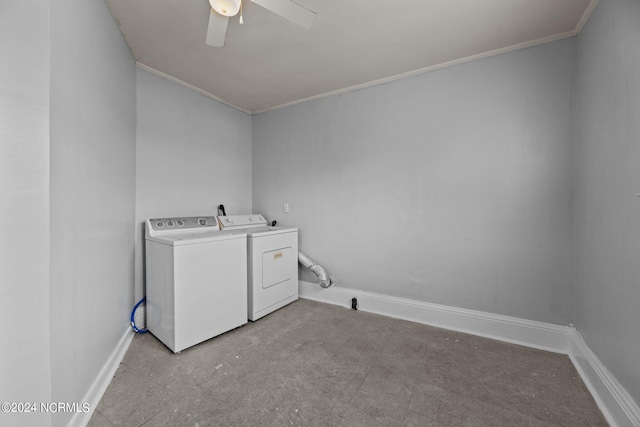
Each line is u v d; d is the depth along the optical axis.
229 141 3.04
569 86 1.77
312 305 2.74
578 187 1.72
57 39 1.00
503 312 2.02
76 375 1.15
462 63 2.12
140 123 2.19
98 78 1.41
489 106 2.03
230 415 1.27
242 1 1.48
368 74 2.37
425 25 1.71
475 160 2.08
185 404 1.34
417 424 1.23
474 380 1.54
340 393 1.43
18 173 0.92
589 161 1.56
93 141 1.35
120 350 1.73
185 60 2.14
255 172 3.33
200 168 2.71
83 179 1.23
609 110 1.34
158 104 2.32
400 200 2.41
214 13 1.41
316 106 2.86
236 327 2.21
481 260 2.08
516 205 1.95
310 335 2.08
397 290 2.45
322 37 1.84
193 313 1.88
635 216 1.12
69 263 1.10
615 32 1.28
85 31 1.26
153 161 2.29
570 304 1.81
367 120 2.56
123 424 1.21
